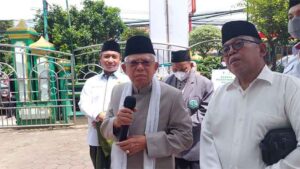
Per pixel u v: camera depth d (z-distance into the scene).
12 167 5.33
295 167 1.62
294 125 1.69
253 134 1.79
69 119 8.51
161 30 6.34
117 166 2.27
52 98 8.24
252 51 1.84
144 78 2.23
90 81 3.84
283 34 8.84
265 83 1.83
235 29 1.85
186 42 6.43
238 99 1.91
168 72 6.38
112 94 2.52
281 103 1.75
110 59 3.74
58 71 8.61
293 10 2.68
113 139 2.33
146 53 2.22
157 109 2.25
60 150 6.26
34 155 5.98
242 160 1.81
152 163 2.20
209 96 3.66
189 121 2.32
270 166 1.71
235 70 1.87
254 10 9.64
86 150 6.22
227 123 1.94
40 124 8.22
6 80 8.29
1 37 14.65
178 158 3.61
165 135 2.20
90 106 3.63
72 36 13.11
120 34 14.79
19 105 8.18
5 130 8.11
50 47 8.55
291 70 2.79
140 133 2.24
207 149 2.04
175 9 6.32
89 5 14.38
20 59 8.15
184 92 3.69
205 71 10.23
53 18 13.74
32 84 8.28
